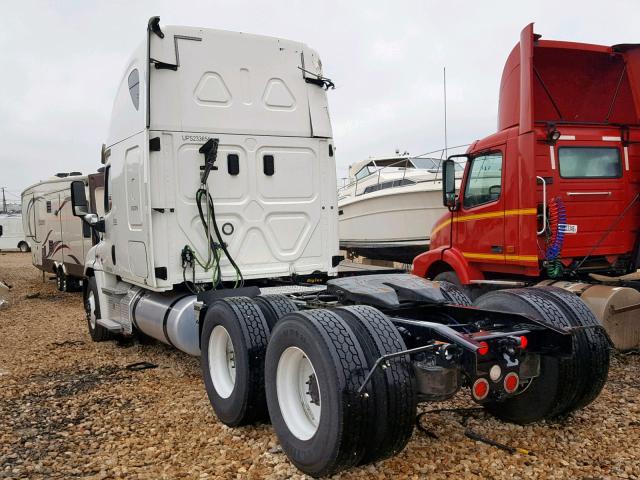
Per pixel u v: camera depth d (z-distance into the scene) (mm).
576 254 6496
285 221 6199
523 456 3756
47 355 7031
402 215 11562
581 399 4094
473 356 3266
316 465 3318
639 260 6711
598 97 7227
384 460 3678
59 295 13844
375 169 14258
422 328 3627
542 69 6941
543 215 6223
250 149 6004
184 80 5719
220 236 5777
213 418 4629
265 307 4426
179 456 3918
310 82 6363
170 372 6086
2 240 33594
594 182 6566
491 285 7035
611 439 4020
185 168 5711
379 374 3250
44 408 4977
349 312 3553
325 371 3242
